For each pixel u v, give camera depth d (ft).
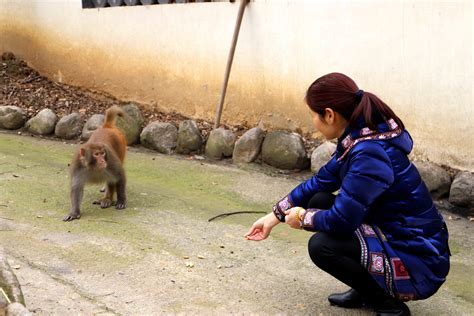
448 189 16.11
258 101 20.48
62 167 19.02
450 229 14.47
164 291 11.10
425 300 11.07
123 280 11.48
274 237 13.89
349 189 9.02
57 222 14.46
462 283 11.73
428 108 16.67
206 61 21.61
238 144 19.53
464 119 16.03
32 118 23.26
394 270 9.37
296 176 18.39
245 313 10.41
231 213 15.29
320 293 11.19
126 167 19.19
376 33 17.40
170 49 22.61
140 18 23.32
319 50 18.72
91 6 25.23
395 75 17.20
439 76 16.34
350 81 9.30
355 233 9.53
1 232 13.61
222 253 12.87
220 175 18.49
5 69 27.50
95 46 25.07
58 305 10.36
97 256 12.51
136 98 24.09
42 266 11.94
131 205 15.81
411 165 9.45
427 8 16.30
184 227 14.30
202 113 22.07
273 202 16.22
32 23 27.22
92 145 14.74
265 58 20.03
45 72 27.20
